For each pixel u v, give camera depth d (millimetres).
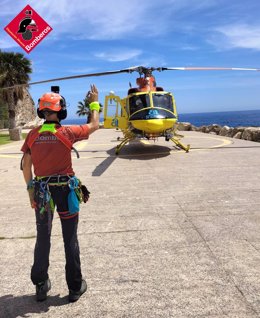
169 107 12086
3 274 3762
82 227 5129
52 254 4199
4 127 47219
